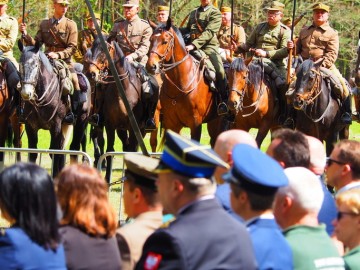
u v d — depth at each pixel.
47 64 23.48
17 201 7.79
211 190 8.03
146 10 52.84
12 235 7.74
